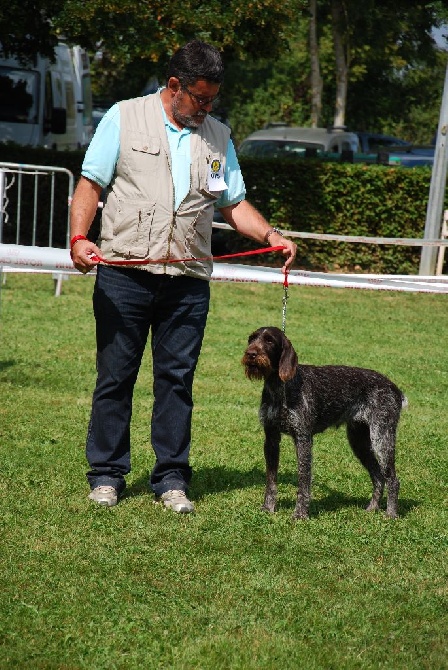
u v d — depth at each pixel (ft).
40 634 16.22
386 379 24.56
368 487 26.55
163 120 22.00
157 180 21.85
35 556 19.54
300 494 23.04
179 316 22.74
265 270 34.58
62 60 80.12
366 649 16.29
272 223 71.15
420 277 39.37
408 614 17.80
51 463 26.23
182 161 22.00
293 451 29.60
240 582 18.83
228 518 22.57
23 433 29.17
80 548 20.10
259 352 22.08
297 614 17.52
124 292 22.30
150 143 21.81
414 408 36.09
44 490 23.80
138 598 17.83
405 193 70.33
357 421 24.29
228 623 16.97
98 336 22.84
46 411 31.99
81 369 38.50
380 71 181.47
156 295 22.50
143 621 16.89
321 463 28.45
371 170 70.08
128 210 21.90
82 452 27.43
